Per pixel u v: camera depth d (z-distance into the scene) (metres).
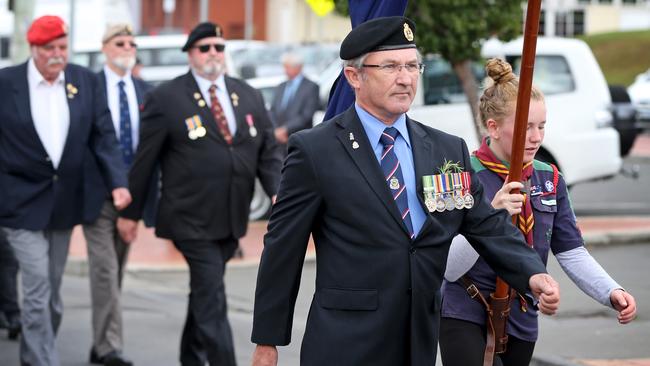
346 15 22.64
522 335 8.29
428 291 7.20
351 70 7.30
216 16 84.00
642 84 54.81
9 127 12.66
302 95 25.33
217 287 12.70
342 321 7.16
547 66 24.95
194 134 12.77
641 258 21.30
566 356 13.88
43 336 12.56
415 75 7.25
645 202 31.33
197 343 13.05
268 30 83.00
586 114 24.72
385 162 7.26
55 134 12.80
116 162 13.10
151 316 17.08
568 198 8.38
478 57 23.08
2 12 45.22
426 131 7.48
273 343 7.37
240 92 13.12
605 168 24.83
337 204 7.17
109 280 13.87
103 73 15.00
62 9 37.09
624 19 99.94
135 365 13.98
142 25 85.19
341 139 7.25
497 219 7.40
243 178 12.92
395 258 7.11
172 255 22.22
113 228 13.98
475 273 8.20
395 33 7.17
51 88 12.82
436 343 7.32
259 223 26.02
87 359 14.28
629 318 8.06
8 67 12.84
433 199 7.22
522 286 7.22
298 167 7.23
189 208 12.69
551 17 97.88
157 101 12.84
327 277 7.23
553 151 24.64
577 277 8.33
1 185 12.65
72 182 12.91
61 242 13.05
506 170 8.30
